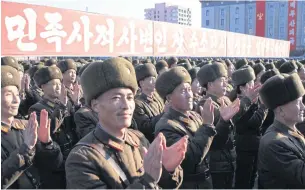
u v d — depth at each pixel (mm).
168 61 11172
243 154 5637
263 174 3342
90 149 2170
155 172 1994
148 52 10281
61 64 6344
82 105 5137
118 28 8906
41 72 4922
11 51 6254
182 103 3672
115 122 2223
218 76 5164
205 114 3293
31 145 2627
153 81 5902
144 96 5938
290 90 3281
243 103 4922
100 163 2129
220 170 4363
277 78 3393
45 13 6891
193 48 13375
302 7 38000
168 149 2338
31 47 6625
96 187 2059
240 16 40281
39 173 3566
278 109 3424
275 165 3164
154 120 5355
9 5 6164
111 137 2258
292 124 3455
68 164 2166
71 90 6105
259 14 39156
